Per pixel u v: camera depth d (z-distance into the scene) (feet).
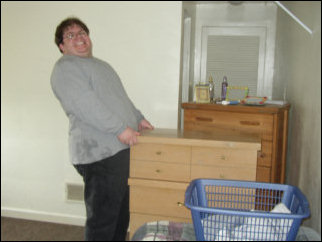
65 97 5.33
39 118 8.45
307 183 5.90
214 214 3.48
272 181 6.73
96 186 5.73
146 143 5.62
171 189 5.61
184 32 8.84
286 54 8.85
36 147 8.57
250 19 9.66
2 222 8.56
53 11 8.04
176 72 7.68
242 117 6.80
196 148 5.46
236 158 5.32
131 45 7.82
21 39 8.27
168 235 3.78
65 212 8.63
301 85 6.86
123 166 5.82
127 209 6.40
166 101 7.82
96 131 5.54
